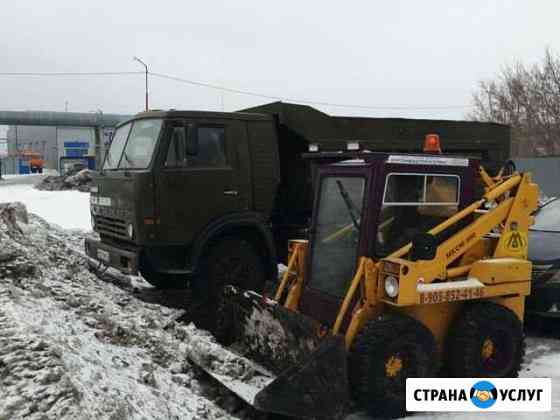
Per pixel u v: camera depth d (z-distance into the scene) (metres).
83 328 4.61
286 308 4.86
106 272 8.02
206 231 7.22
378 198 4.57
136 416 3.17
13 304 4.10
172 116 7.13
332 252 5.00
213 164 7.34
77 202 24.23
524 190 5.05
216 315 5.71
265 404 3.80
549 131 29.44
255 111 8.39
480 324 4.65
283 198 8.22
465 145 9.16
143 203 6.90
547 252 6.71
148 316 5.52
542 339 6.57
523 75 30.98
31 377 3.02
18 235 7.26
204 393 4.40
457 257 4.70
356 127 8.31
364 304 4.48
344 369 4.00
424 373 4.41
